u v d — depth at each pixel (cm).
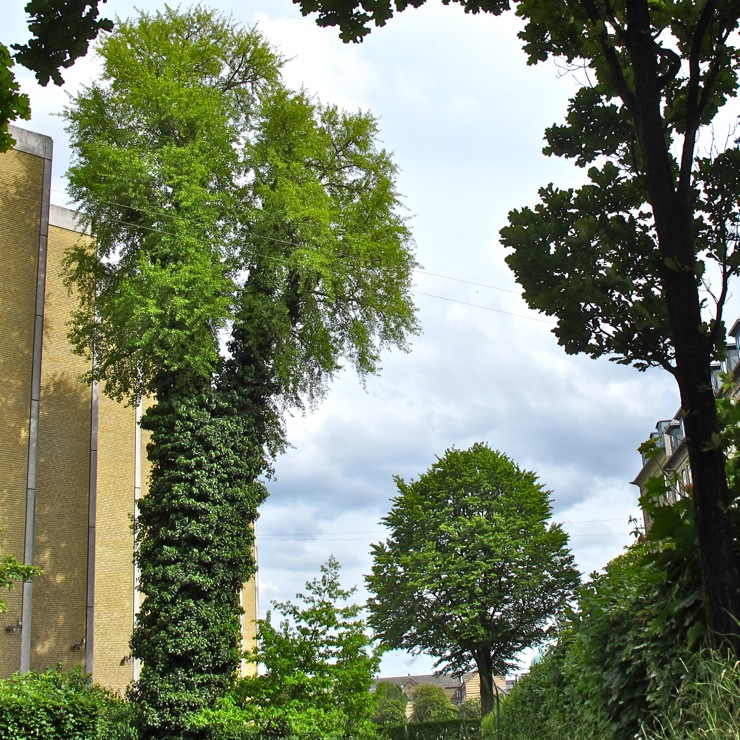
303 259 2458
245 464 2430
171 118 2503
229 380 2484
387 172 2870
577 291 661
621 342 669
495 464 4738
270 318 2477
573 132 743
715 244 671
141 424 2417
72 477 2905
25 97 790
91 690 2356
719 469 539
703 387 555
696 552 562
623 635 627
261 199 2645
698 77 619
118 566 3108
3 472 2622
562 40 732
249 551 2395
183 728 2148
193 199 2370
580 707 752
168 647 2180
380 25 657
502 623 4353
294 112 2697
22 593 2564
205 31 2788
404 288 2769
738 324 2580
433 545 4497
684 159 603
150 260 2452
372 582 4584
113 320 2375
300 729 2034
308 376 2702
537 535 4441
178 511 2292
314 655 2173
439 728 3250
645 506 609
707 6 614
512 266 692
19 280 2784
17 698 2053
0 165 2819
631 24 613
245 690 2166
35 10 594
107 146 2388
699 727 419
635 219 698
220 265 2422
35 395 2742
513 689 1395
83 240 3092
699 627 523
